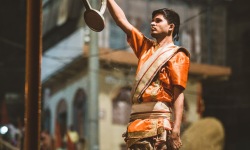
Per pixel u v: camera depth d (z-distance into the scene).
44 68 25.03
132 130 4.81
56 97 25.03
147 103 4.82
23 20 28.31
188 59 4.92
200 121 11.93
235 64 29.08
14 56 28.45
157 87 4.83
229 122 28.44
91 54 17.55
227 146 28.39
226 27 27.75
